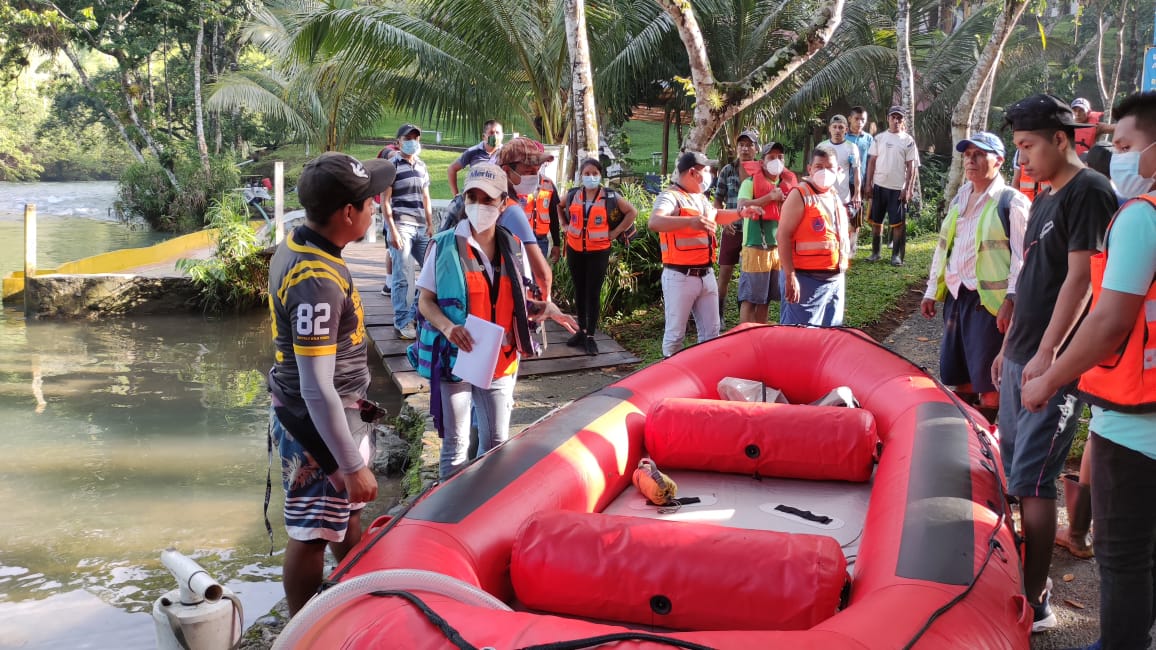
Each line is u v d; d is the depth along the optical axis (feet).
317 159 10.46
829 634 8.58
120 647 14.32
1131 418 9.57
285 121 90.68
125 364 34.63
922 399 15.79
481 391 15.01
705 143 32.42
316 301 10.31
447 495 11.80
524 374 27.35
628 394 16.65
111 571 17.03
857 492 15.12
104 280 44.24
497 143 29.81
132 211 97.91
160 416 27.61
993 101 79.25
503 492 12.06
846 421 15.14
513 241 14.85
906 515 11.29
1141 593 9.92
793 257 21.76
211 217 46.83
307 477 11.12
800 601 10.04
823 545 10.53
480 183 14.05
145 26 101.60
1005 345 13.04
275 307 10.81
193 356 36.14
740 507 14.47
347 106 81.61
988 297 16.43
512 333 14.96
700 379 18.34
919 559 10.17
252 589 16.28
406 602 8.98
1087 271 11.02
